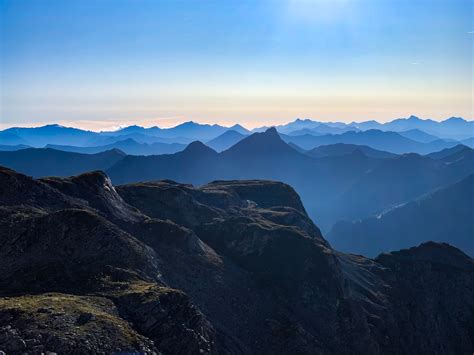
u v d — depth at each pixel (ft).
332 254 315.99
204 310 230.27
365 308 314.76
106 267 207.21
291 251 316.60
